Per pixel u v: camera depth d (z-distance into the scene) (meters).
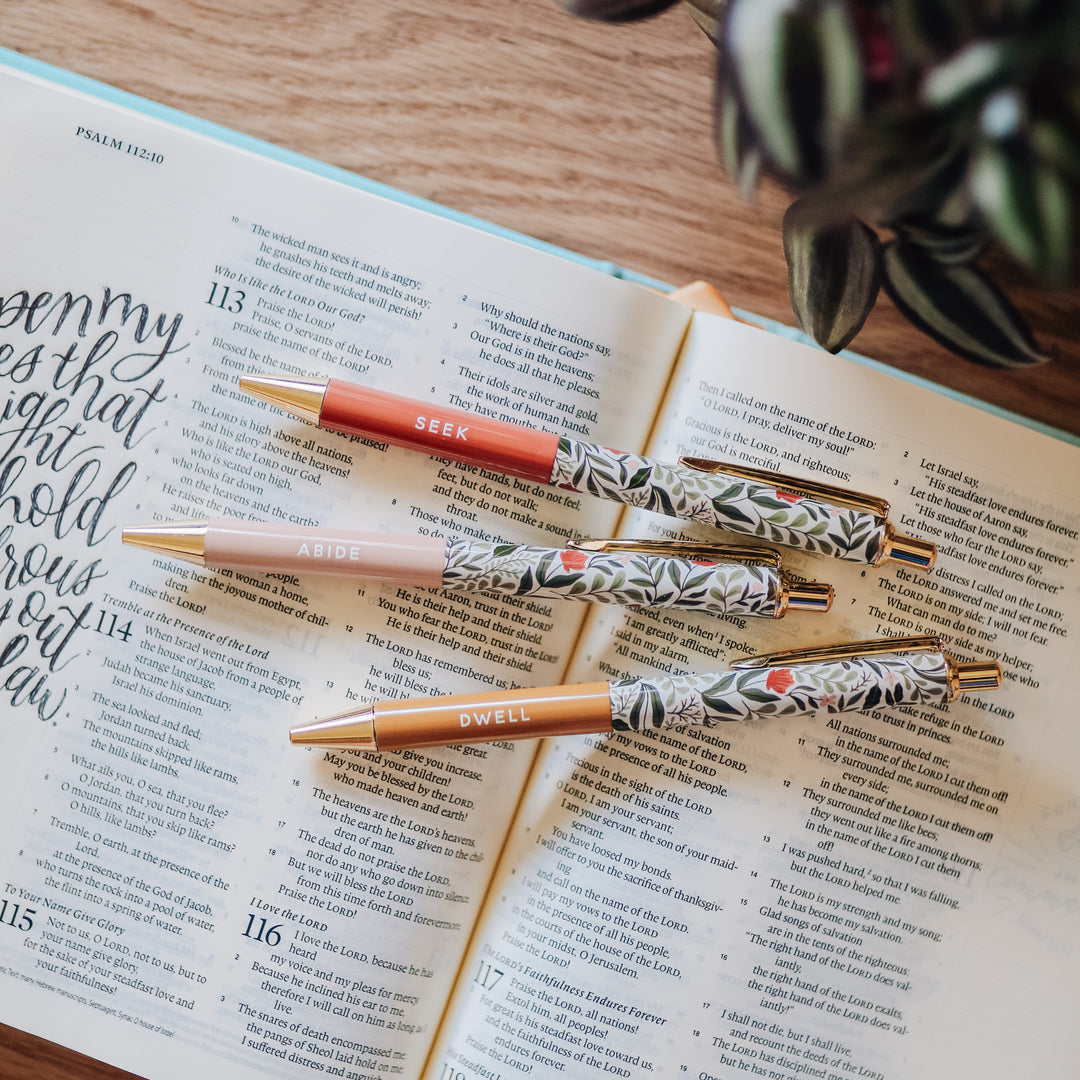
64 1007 0.35
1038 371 0.36
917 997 0.35
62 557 0.34
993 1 0.25
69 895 0.35
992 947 0.35
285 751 0.34
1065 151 0.25
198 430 0.34
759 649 0.35
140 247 0.34
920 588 0.35
